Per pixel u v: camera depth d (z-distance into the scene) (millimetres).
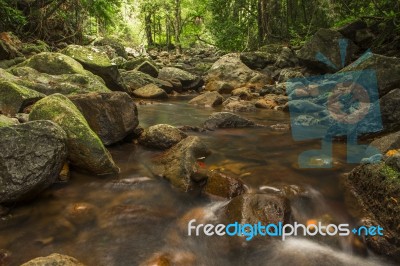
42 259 2256
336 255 2873
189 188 3748
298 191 3646
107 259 2699
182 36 28203
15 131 3203
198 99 9750
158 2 26781
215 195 3613
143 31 34688
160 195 3703
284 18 18656
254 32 20078
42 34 13344
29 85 6676
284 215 3164
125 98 5211
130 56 19625
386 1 10344
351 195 3500
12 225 3033
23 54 10492
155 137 5055
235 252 2891
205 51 24781
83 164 3973
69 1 14406
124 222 3219
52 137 3404
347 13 13078
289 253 2877
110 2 16484
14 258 2639
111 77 9469
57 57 8250
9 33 11008
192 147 4449
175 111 8531
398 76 6398
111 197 3621
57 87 6898
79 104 4805
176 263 2721
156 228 3150
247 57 14359
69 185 3775
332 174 4121
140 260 2705
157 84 11344
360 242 2939
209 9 20750
